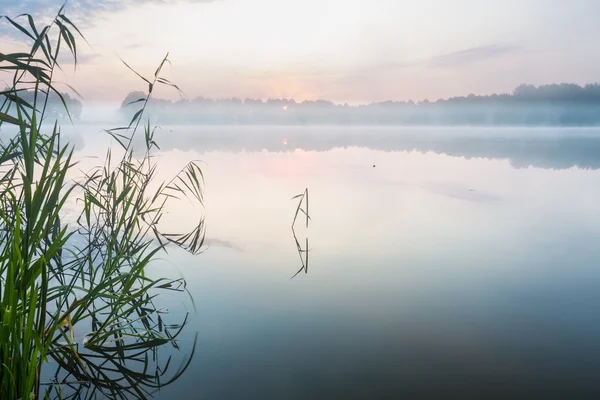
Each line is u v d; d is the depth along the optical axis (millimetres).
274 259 3562
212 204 5820
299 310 2613
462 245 3949
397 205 5793
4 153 1865
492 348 2145
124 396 1825
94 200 2672
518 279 3092
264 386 1854
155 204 5711
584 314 2518
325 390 1813
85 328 2400
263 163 11023
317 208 5605
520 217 5066
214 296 2830
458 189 7070
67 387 1897
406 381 1879
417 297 2789
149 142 3328
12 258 1466
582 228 4562
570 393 1774
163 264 3447
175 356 2121
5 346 1442
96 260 3336
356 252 3746
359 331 2334
